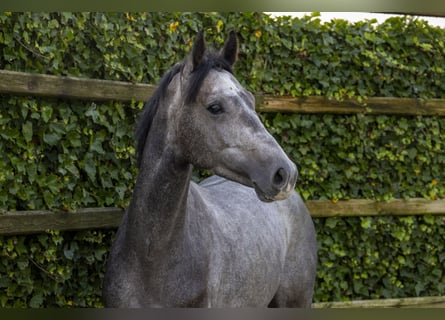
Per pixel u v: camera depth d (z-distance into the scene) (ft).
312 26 17.74
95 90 13.78
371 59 18.65
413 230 19.84
